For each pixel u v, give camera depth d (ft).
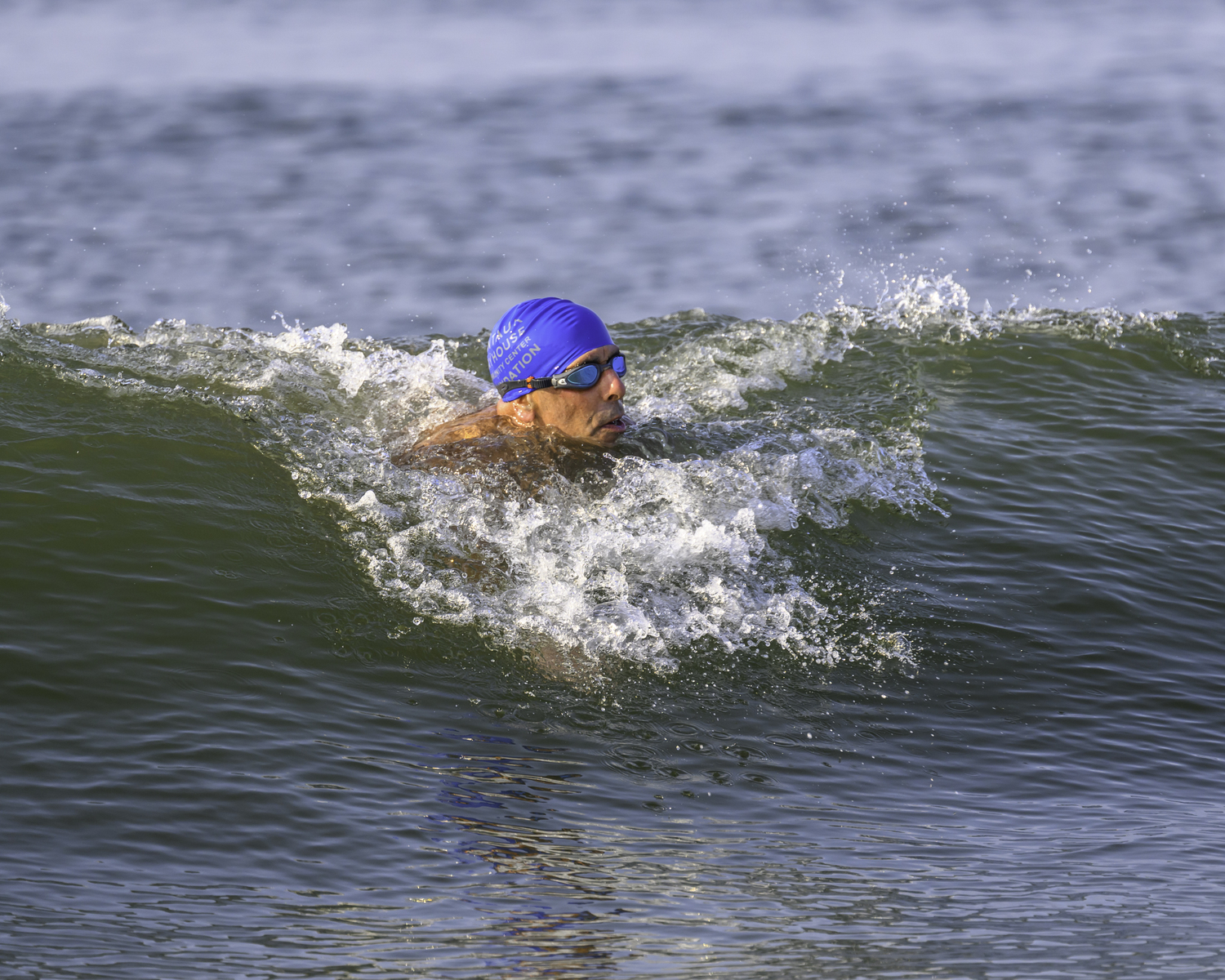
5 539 55.01
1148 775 48.19
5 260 184.65
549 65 303.07
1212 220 205.46
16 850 37.78
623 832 42.06
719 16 357.00
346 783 43.42
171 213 205.46
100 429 64.39
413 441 69.10
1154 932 36.83
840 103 274.36
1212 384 87.61
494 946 34.96
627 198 218.79
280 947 34.40
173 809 40.70
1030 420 80.38
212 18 342.64
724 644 55.57
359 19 345.31
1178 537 67.72
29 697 45.80
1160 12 362.94
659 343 90.22
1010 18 357.41
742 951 35.01
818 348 88.69
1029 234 200.75
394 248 194.80
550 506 61.98
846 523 65.62
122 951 33.58
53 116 251.80
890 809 45.01
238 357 76.74
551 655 53.57
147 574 54.39
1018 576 62.59
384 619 54.24
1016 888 39.60
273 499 60.90
